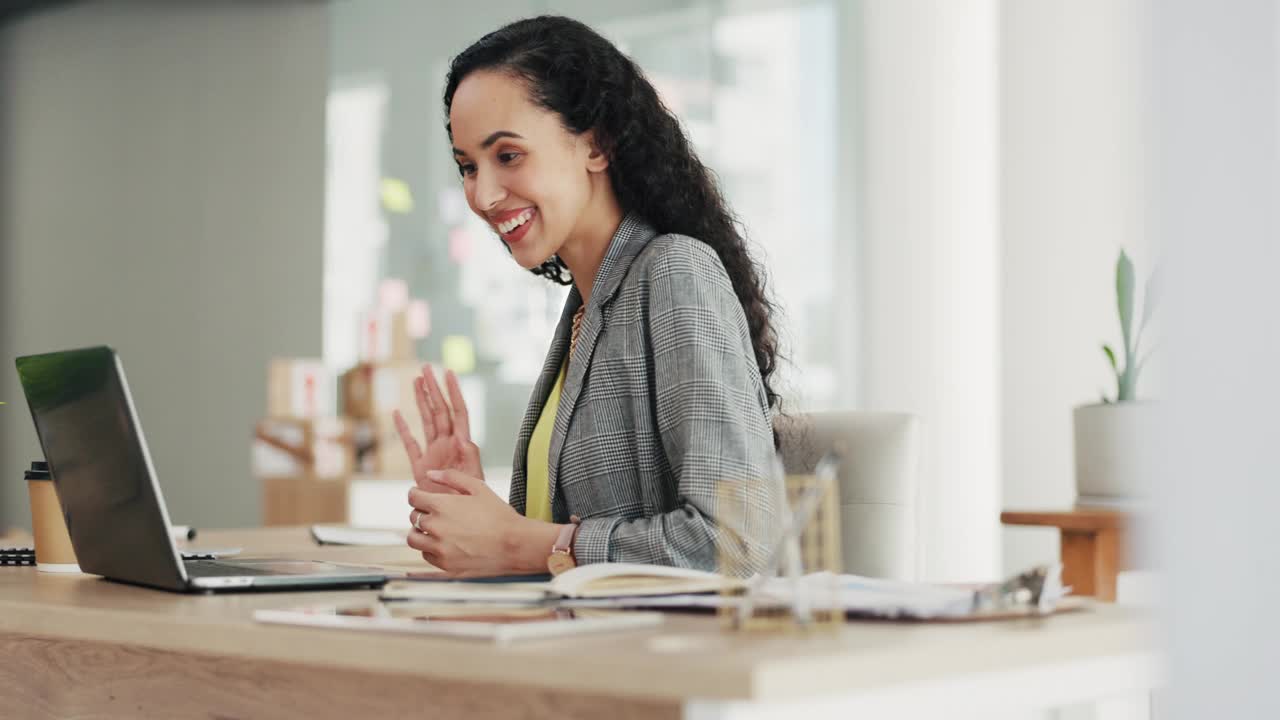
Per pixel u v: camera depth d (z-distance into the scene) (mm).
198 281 6391
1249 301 1394
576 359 1602
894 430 1989
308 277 5961
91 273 6867
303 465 5012
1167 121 1450
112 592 1306
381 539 2113
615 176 1672
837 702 806
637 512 1554
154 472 1228
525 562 1383
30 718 1267
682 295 1481
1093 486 2482
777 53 4617
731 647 837
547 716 851
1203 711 1256
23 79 7215
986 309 4246
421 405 1717
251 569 1407
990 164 4250
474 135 1620
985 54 4266
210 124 6363
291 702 1023
